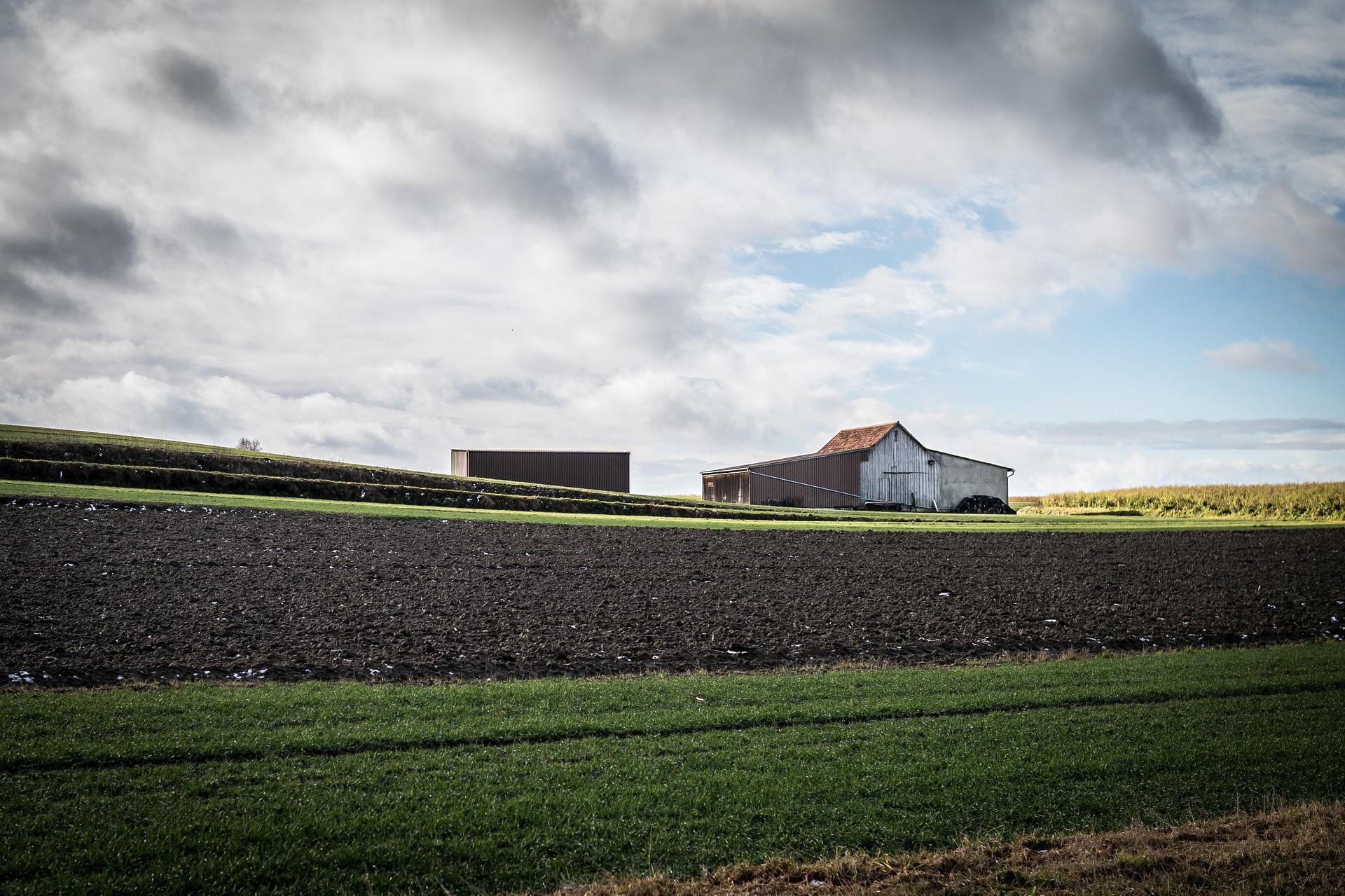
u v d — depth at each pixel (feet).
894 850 26.53
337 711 37.09
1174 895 23.16
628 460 230.89
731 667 49.80
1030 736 36.47
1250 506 188.14
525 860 25.30
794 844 26.76
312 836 25.86
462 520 110.01
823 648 54.80
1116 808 29.84
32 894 22.13
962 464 221.87
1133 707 41.34
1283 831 27.22
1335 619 67.77
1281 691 45.09
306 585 65.10
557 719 36.99
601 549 91.04
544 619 58.65
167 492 115.03
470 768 31.45
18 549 70.69
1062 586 78.69
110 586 60.49
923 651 55.06
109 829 25.53
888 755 33.81
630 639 54.75
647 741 35.04
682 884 23.90
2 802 26.94
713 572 79.77
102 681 41.65
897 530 119.34
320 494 139.64
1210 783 31.91
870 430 230.27
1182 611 69.26
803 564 86.38
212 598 59.11
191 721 34.96
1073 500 233.55
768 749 34.30
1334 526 134.21
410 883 23.88
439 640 52.06
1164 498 208.33
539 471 223.51
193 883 23.17
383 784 29.73
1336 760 34.22
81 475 123.75
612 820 27.71
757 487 209.67
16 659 43.88
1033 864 25.25
